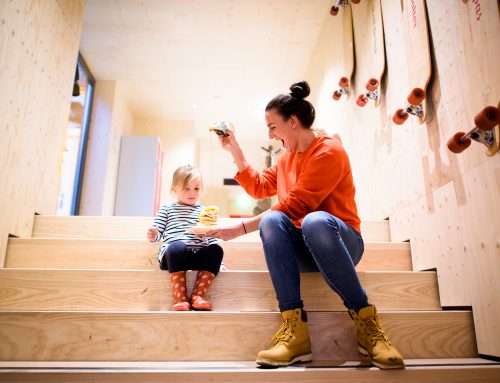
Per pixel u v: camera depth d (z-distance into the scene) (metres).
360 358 1.30
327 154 1.36
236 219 2.19
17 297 1.52
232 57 4.24
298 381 1.06
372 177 2.40
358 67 2.69
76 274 1.55
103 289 1.54
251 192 1.73
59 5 2.46
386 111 2.20
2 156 1.79
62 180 5.21
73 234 2.15
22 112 1.98
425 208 1.75
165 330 1.30
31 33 2.06
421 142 1.79
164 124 5.72
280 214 1.30
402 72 2.00
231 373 1.06
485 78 1.35
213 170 7.00
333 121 3.34
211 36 3.90
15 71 1.90
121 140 4.95
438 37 1.66
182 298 1.48
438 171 1.65
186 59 4.27
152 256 1.85
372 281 1.62
